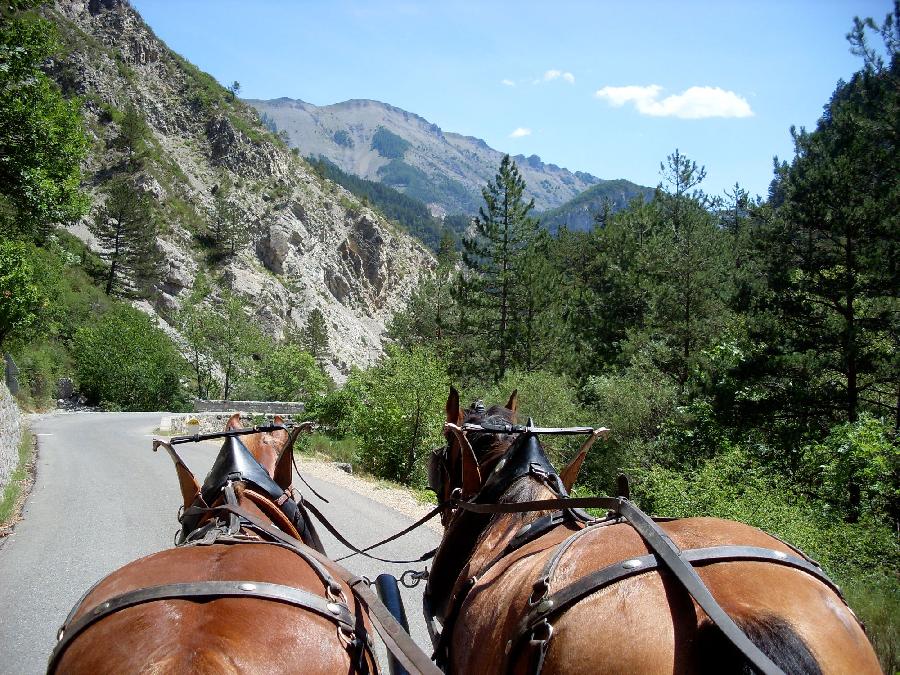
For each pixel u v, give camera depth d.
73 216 25.91
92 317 56.75
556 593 2.49
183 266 101.62
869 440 14.53
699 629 2.16
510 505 3.42
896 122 22.00
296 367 58.94
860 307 21.98
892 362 20.28
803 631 2.11
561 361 40.75
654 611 2.25
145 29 165.88
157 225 106.94
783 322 22.66
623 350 34.75
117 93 140.38
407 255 158.50
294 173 150.00
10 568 9.25
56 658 2.52
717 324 32.72
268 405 44.53
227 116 149.38
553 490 3.70
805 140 24.72
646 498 13.38
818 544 10.38
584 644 2.25
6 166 23.33
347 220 148.50
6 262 26.47
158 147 129.25
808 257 22.19
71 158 25.06
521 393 24.88
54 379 45.06
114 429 28.70
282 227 126.19
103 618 2.52
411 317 64.31
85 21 160.12
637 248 47.19
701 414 22.81
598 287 55.62
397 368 21.25
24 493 14.28
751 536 2.68
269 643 2.41
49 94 23.94
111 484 15.41
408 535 11.53
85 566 9.40
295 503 4.34
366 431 20.86
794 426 21.75
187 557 2.96
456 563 4.02
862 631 2.32
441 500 4.91
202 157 141.50
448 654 3.35
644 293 40.75
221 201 117.50
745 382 22.62
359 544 10.90
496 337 44.81
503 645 2.67
